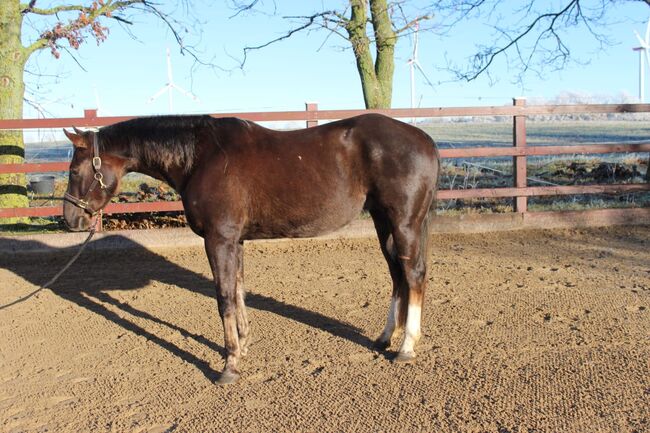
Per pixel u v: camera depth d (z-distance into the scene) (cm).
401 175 407
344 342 471
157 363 445
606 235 848
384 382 392
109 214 909
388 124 420
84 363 451
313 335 489
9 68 930
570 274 647
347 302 577
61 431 347
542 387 372
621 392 359
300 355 447
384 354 442
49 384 414
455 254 760
